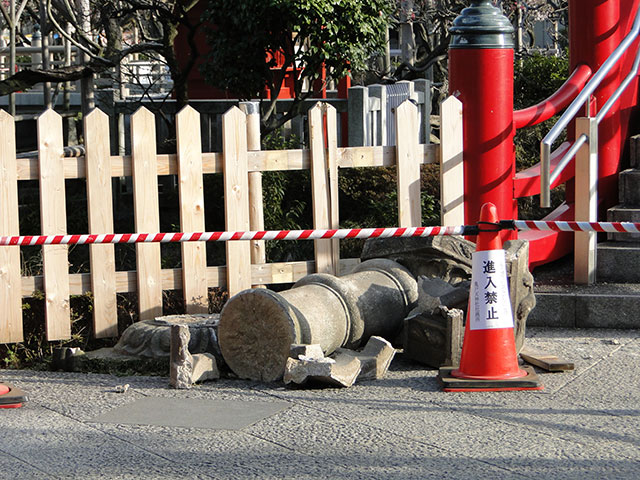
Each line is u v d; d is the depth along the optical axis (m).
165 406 6.74
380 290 8.16
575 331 8.77
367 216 13.20
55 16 22.16
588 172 9.17
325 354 7.68
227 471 5.38
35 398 7.02
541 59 18.77
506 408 6.47
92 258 8.50
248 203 8.91
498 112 9.09
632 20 10.41
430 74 22.12
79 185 16.66
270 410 6.57
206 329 7.80
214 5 14.02
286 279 9.05
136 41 24.56
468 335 7.07
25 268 10.15
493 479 5.17
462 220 9.16
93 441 5.96
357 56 13.82
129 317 8.97
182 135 8.62
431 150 9.12
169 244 13.27
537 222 6.96
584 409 6.41
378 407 6.58
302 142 16.66
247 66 14.27
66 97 21.03
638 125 10.68
